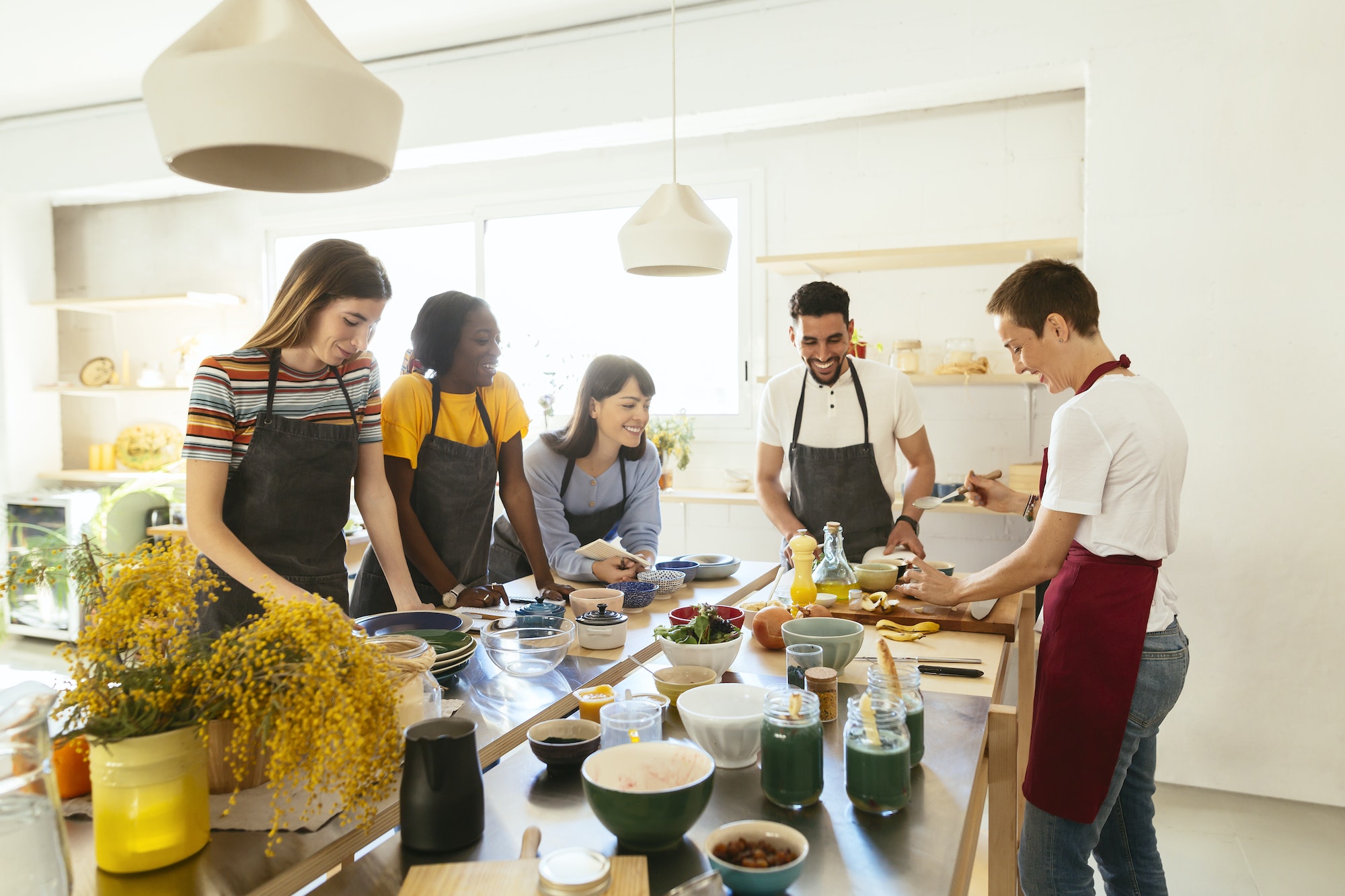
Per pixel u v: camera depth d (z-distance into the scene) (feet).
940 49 10.94
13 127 16.52
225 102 3.37
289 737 3.08
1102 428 5.28
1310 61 9.48
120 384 17.80
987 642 6.15
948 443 13.21
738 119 12.36
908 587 6.58
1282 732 9.89
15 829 2.48
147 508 15.20
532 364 15.81
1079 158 12.30
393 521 6.67
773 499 9.37
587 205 15.23
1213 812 9.57
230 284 17.74
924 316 13.23
